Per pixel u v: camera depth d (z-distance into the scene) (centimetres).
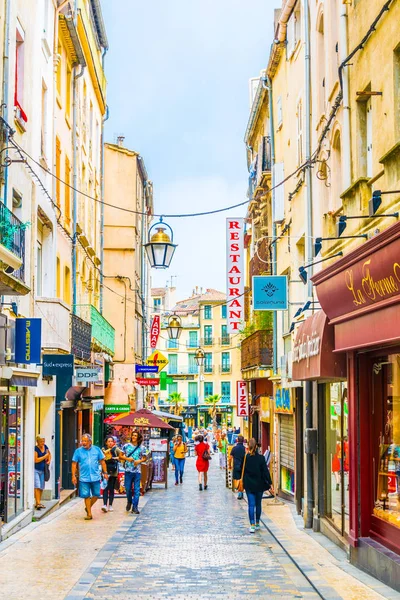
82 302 2850
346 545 1270
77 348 2311
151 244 1634
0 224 1288
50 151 2144
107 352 3338
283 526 1625
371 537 1141
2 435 1447
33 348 1412
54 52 2209
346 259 1091
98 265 3350
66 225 2458
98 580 1077
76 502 2181
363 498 1162
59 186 2325
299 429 1948
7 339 1350
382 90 1106
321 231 1680
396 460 1054
